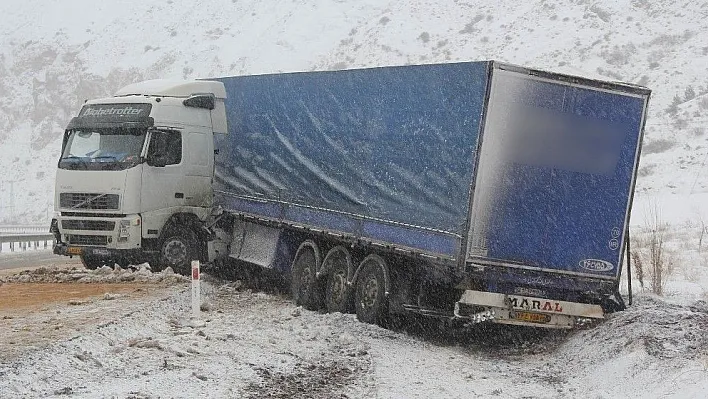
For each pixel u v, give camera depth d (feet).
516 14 435.53
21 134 446.60
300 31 472.85
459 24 442.50
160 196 65.41
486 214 41.39
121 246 64.03
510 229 41.83
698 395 30.99
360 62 434.71
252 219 62.80
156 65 466.70
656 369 35.12
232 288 63.16
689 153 257.34
